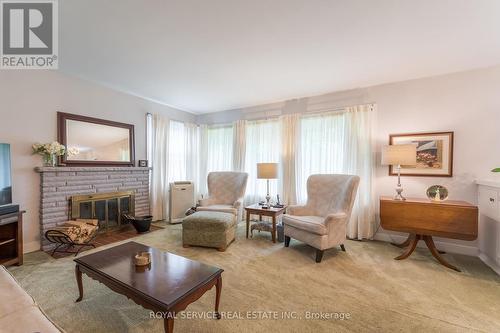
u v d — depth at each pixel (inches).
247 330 59.3
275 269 95.1
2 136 102.6
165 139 176.9
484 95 111.3
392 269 95.7
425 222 102.8
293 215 128.1
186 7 70.2
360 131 136.6
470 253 111.9
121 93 151.5
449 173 117.1
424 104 123.8
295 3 68.2
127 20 76.9
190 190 178.9
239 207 145.4
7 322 39.2
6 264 90.7
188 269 62.1
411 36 85.4
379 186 134.6
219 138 200.7
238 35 85.8
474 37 85.6
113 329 58.9
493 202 95.9
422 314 66.3
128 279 56.1
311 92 150.3
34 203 111.8
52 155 115.3
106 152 142.1
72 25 79.8
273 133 172.1
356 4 68.3
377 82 132.3
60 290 76.1
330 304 70.9
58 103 120.9
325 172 150.8
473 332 59.2
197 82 134.3
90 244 116.0
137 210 158.7
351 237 135.7
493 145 109.4
